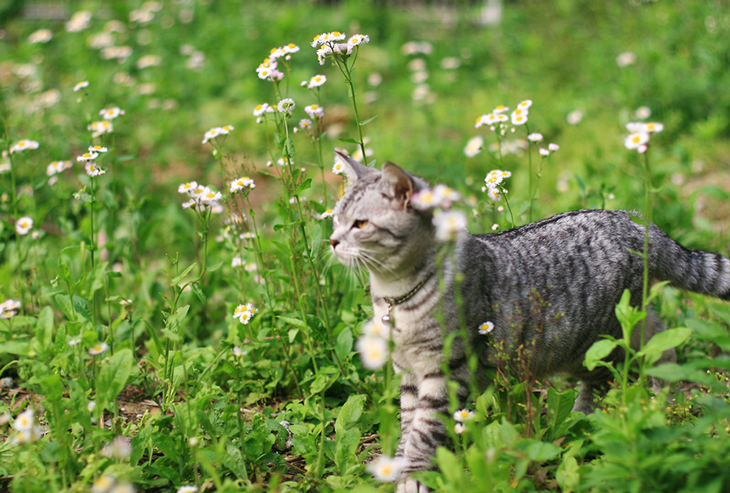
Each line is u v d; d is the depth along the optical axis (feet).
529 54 31.60
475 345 9.17
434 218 8.39
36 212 15.61
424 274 8.83
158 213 17.79
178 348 10.57
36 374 7.77
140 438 8.39
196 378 10.32
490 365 9.41
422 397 9.16
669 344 7.25
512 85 29.76
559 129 24.21
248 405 10.81
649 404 7.38
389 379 7.98
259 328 11.57
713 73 23.75
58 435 7.51
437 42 34.81
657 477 6.88
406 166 21.33
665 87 23.13
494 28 36.27
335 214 9.27
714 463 6.70
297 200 9.91
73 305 9.30
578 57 29.60
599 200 13.88
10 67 30.22
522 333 9.61
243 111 26.50
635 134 7.10
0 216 15.51
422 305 8.84
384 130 25.63
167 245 16.79
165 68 30.32
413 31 37.47
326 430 9.87
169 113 25.36
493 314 9.34
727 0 26.12
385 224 8.50
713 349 11.98
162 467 8.28
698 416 9.59
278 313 11.44
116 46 31.53
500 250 9.77
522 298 9.55
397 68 32.09
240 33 33.68
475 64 32.89
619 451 6.78
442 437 8.91
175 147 23.67
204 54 31.68
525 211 12.48
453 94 29.55
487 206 13.87
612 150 20.76
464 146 22.58
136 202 15.20
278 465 8.85
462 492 6.63
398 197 8.50
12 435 8.17
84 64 29.94
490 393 8.50
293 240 10.98
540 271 9.73
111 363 7.72
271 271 10.96
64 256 13.34
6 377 11.42
